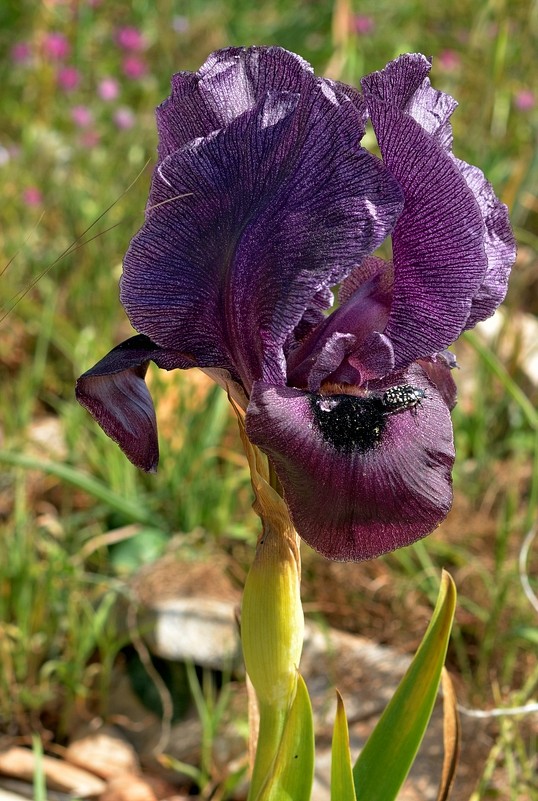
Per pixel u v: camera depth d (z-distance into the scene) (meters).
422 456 0.40
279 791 0.43
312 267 0.40
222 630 0.67
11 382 0.96
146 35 1.57
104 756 0.63
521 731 0.62
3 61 1.49
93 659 0.70
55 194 1.17
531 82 1.36
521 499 0.84
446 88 1.34
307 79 0.40
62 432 0.90
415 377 0.42
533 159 0.88
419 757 0.61
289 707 0.43
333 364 0.41
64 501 0.82
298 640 0.43
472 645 0.70
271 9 1.69
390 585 0.73
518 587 0.71
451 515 0.80
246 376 0.42
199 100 0.42
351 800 0.42
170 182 0.40
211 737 0.61
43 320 0.91
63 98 1.41
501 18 1.09
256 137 0.40
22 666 0.65
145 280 0.41
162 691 0.65
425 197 0.41
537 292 1.10
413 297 0.42
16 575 0.68
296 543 0.43
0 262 1.03
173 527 0.80
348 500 0.39
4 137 1.35
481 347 0.73
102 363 0.42
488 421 0.92
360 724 0.63
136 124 1.32
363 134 0.40
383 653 0.67
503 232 0.43
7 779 0.61
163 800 0.61
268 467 0.42
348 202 0.40
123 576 0.74
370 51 1.52
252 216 0.40
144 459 0.43
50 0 1.51
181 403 0.84
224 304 0.41
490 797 0.60
